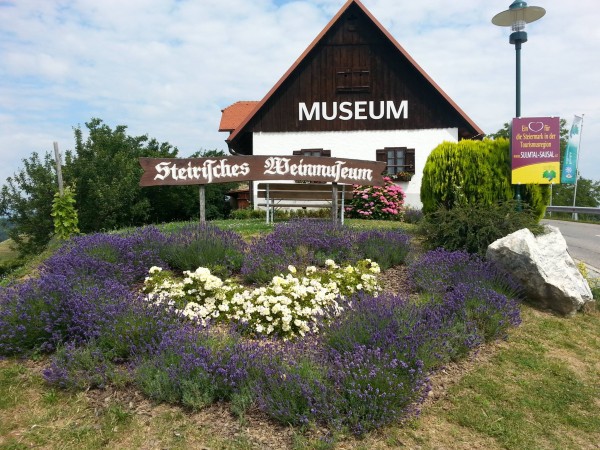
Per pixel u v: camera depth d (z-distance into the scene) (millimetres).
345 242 8117
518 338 5738
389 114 18875
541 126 9148
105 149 22203
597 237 18234
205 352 4250
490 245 7078
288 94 19141
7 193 22484
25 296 5301
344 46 19000
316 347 4676
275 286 5578
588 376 5008
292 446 3562
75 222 11500
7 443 3621
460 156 9703
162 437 3660
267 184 11977
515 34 9938
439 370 4824
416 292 6781
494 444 3807
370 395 3846
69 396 4188
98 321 4820
